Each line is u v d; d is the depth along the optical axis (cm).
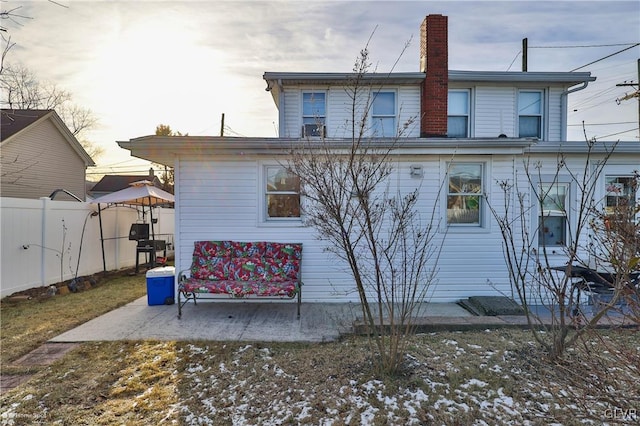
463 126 992
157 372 355
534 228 668
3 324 514
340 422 266
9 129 1316
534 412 271
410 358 369
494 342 412
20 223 709
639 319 243
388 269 622
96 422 276
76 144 1622
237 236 639
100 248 975
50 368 368
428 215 642
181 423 272
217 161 640
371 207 530
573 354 341
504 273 645
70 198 1235
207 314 563
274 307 606
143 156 659
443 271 642
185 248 639
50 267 782
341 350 402
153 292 623
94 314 566
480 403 287
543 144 690
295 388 318
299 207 648
